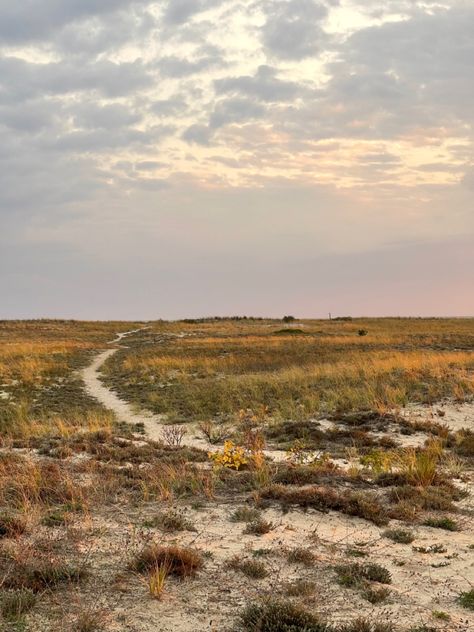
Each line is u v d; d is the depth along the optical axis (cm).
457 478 1132
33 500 831
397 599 583
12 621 502
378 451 1265
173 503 889
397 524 831
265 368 3216
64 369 3516
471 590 601
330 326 7331
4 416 2012
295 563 670
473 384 2139
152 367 3403
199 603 561
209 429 1673
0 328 7625
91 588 580
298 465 1155
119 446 1369
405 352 3684
